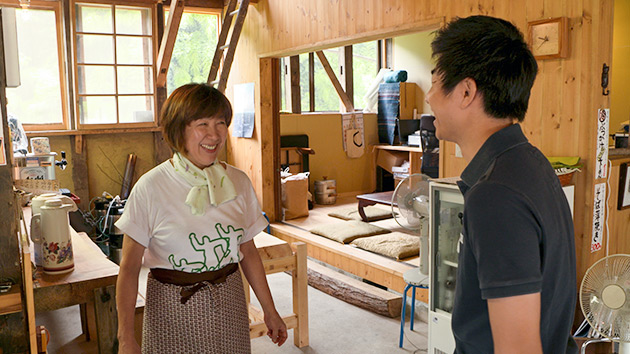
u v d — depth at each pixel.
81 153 5.99
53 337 3.72
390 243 4.68
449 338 2.91
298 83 7.40
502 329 0.86
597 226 3.08
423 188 3.49
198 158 1.81
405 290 3.52
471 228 0.92
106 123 6.06
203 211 1.78
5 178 2.08
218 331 1.77
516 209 0.88
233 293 1.84
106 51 5.98
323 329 3.79
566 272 0.97
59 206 2.35
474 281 0.97
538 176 0.94
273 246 3.37
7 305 2.01
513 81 0.97
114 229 4.46
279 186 6.05
